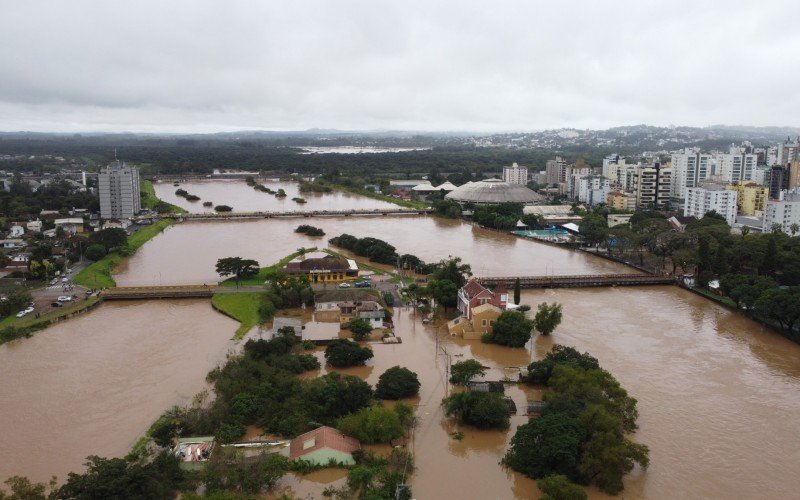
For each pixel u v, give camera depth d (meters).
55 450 102.19
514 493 91.69
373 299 183.62
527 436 99.62
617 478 92.25
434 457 101.62
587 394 110.25
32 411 116.00
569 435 96.19
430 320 175.62
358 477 89.56
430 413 116.94
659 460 101.06
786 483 95.19
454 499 89.81
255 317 174.12
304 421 107.44
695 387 130.62
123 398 121.31
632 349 154.38
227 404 110.81
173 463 90.50
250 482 88.75
